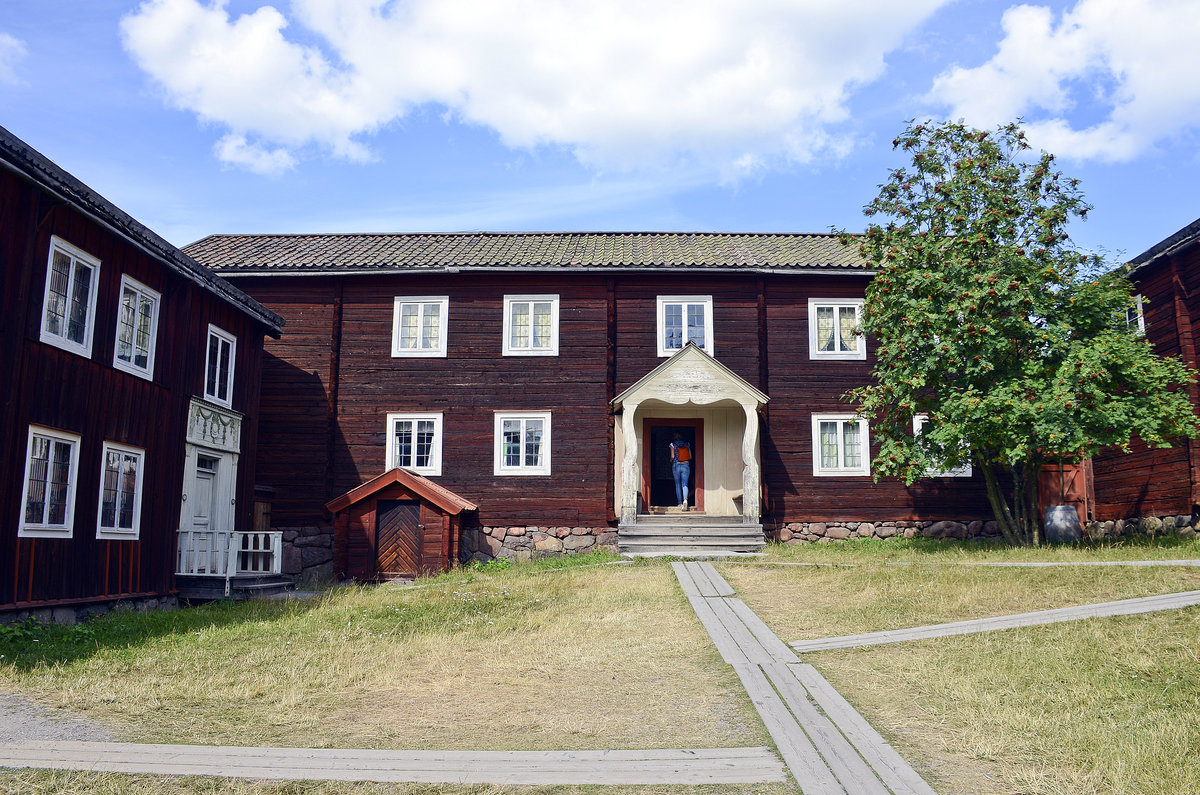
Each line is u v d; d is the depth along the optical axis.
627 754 6.43
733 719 7.25
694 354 20.69
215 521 17.86
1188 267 18.52
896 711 7.33
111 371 14.07
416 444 21.89
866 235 18.38
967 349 16.61
